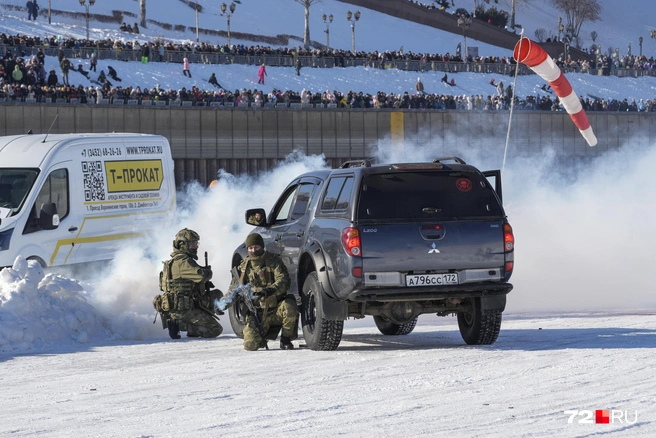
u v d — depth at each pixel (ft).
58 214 98.02
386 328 72.84
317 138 335.26
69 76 317.22
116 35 469.98
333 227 59.41
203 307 72.95
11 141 102.37
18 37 323.98
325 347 60.70
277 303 63.26
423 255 57.72
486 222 58.85
